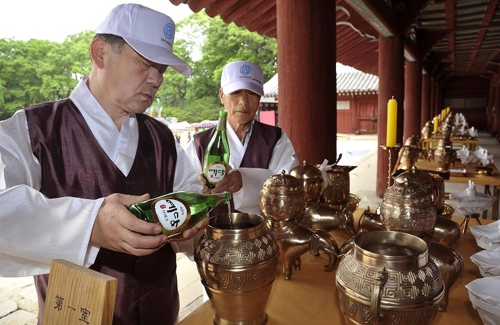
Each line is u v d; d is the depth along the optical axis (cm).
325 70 211
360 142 1692
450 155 298
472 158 354
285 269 104
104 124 101
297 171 120
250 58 1694
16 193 77
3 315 251
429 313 63
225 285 75
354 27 507
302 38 206
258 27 392
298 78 210
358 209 172
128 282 101
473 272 108
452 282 87
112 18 91
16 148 89
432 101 1504
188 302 259
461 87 2392
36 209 77
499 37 999
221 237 78
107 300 54
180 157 122
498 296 78
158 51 89
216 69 1378
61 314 58
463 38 967
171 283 113
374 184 645
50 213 77
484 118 2367
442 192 124
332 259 99
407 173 121
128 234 72
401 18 525
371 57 894
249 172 142
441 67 1484
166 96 1390
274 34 418
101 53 93
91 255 80
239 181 135
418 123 849
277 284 103
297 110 212
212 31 1540
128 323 101
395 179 122
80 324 56
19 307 261
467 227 144
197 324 85
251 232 78
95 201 78
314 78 209
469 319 86
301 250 100
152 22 91
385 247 74
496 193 306
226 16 347
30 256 78
